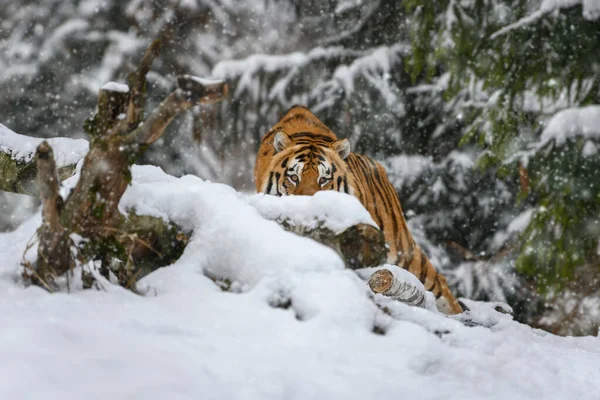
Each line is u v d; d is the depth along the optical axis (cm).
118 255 595
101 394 363
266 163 1075
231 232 604
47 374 369
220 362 434
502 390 504
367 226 635
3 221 1027
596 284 1683
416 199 2006
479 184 1981
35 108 2009
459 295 1920
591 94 1540
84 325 443
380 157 2012
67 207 555
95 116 559
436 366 516
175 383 387
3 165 964
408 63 1753
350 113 2002
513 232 1883
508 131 1609
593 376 593
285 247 582
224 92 521
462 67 1672
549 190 1539
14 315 450
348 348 504
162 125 538
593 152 1495
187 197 641
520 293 1903
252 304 535
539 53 1569
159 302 537
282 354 471
